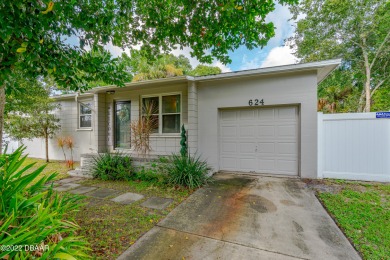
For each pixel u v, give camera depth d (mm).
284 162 5836
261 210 3553
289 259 2225
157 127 7344
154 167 5727
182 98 6902
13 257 1303
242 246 2477
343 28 10867
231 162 6418
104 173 5805
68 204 2291
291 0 4160
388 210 3420
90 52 3674
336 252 2344
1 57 2432
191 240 2619
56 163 8617
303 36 12039
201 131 6590
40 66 2961
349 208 3510
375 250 2355
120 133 8039
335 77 11828
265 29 4508
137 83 6730
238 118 6340
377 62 11289
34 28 2412
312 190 4535
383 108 11633
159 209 3639
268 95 5793
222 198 4176
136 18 4398
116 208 3676
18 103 7012
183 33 4500
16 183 1721
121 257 2258
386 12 9641
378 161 5023
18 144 10430
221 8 3701
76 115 9109
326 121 5383
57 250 1388
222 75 5922
